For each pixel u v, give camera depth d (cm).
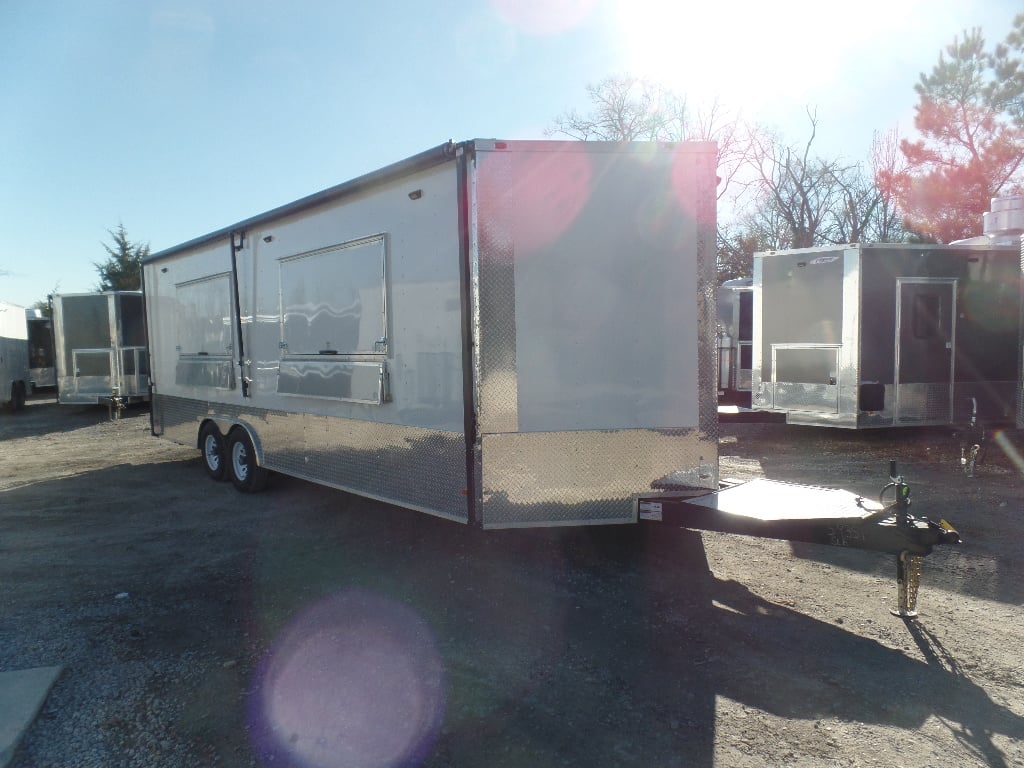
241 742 292
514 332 434
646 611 419
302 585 473
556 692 328
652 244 444
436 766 275
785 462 877
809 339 945
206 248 785
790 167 2902
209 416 805
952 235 2297
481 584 467
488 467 437
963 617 403
